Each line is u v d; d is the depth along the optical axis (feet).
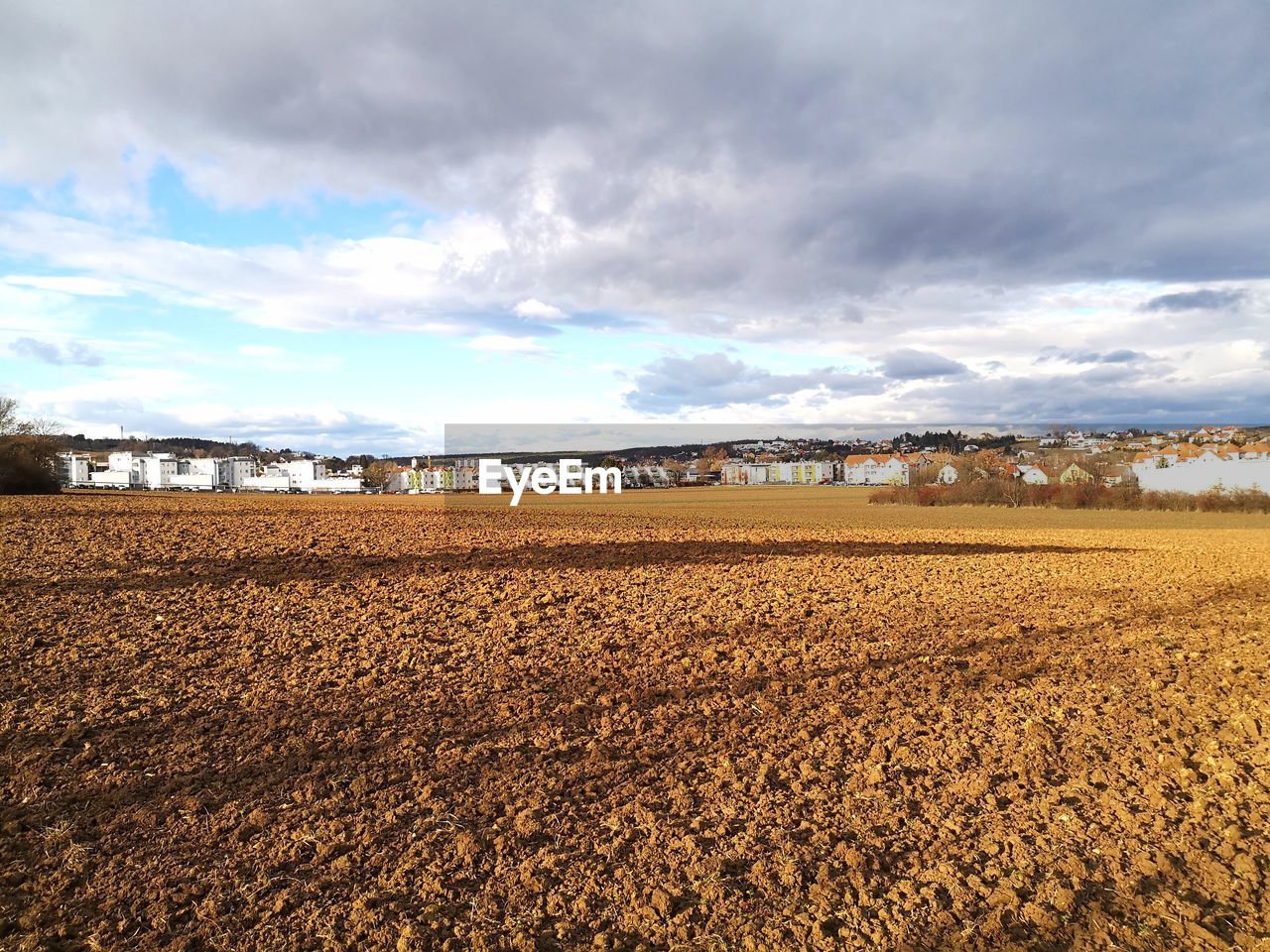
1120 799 20.29
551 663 32.32
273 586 45.98
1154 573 62.59
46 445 148.05
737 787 20.68
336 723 24.99
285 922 14.71
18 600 39.73
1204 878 16.60
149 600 41.16
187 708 25.98
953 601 48.24
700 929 14.67
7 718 24.56
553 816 18.98
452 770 21.63
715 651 34.50
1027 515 147.33
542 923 14.83
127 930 14.42
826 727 25.50
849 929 14.66
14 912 14.87
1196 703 28.48
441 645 34.99
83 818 18.38
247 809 19.06
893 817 19.16
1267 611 46.21
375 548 63.16
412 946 13.96
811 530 100.42
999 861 17.15
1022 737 24.73
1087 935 14.56
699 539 81.66
